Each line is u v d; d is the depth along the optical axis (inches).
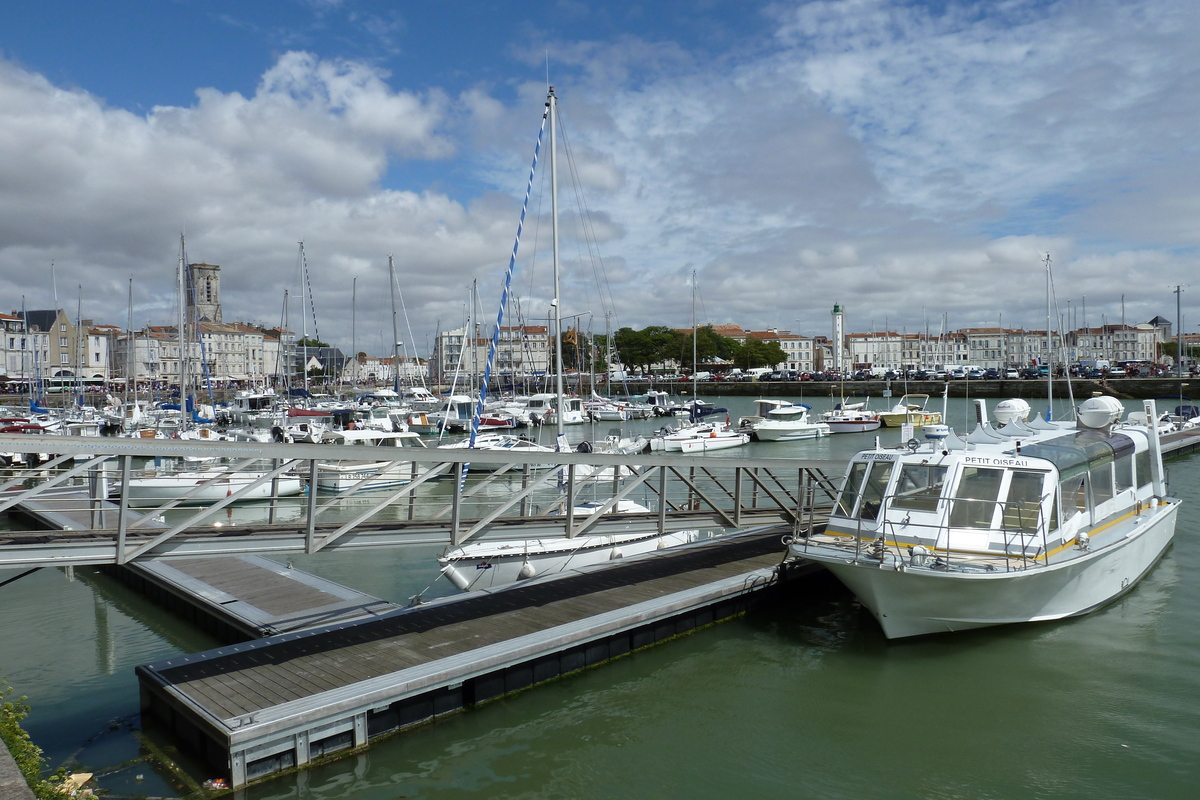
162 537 421.1
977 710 444.5
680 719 441.4
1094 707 442.9
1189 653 508.7
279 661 438.9
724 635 563.8
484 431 2303.2
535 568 666.2
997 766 388.5
